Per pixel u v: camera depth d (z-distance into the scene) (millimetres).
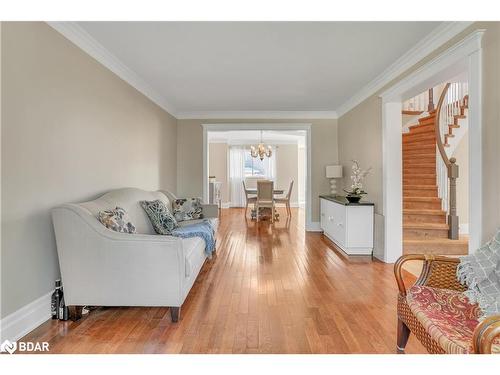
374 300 2605
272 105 5469
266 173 11023
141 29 2611
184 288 2273
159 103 4871
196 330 2080
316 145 5980
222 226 6688
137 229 3055
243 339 1962
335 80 4047
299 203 11078
